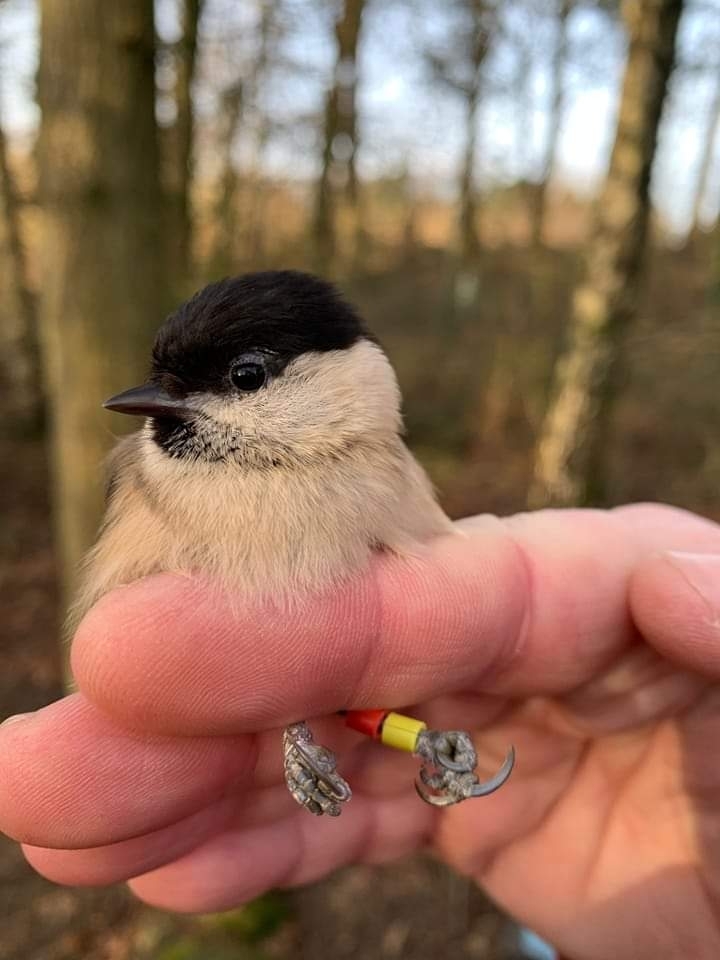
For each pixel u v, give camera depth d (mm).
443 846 84
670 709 74
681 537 74
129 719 58
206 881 72
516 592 68
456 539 69
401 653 63
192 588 59
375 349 72
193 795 63
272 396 66
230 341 67
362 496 65
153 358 70
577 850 79
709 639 61
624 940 75
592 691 74
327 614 61
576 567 70
